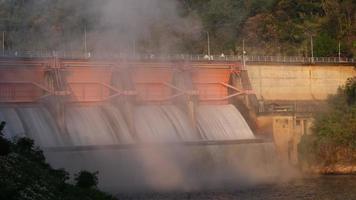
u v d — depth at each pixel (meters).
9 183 58.31
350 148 137.00
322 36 183.38
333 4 198.38
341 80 159.38
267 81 152.38
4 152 63.28
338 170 136.38
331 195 105.56
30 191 59.16
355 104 146.50
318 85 157.00
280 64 153.75
